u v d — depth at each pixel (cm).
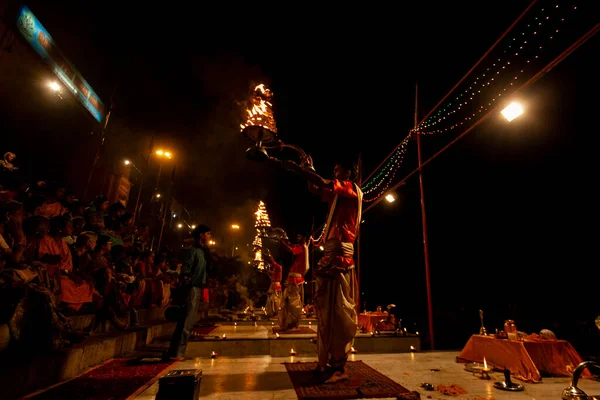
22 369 316
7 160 809
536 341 463
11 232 474
